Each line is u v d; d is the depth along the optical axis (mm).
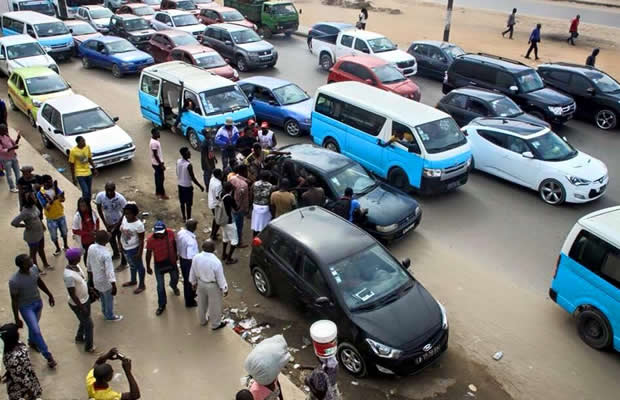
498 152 14102
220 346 8125
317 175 11719
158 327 8492
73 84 22688
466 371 8109
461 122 16906
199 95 15586
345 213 10578
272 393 5840
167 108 16875
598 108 18234
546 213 12898
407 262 8945
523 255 11141
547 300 9781
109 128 15195
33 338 7359
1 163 13156
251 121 14062
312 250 8633
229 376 7539
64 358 7773
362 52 23203
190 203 12031
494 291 10000
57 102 15727
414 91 19188
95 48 24375
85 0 33906
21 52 21688
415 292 8461
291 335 8750
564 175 12883
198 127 15656
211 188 10383
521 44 31078
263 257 9430
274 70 24422
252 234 11766
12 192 12672
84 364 7668
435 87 22719
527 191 14039
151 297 9250
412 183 13336
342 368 8141
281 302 9594
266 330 8859
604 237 8242
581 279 8594
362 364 7754
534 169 13430
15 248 10453
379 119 13758
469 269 10648
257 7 30438
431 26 36625
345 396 7582
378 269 8641
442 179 13000
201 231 11977
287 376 7863
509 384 7875
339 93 14852
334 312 8062
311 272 8562
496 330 8992
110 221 9781
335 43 24547
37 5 31094
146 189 13883
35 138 17078
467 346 8625
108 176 14586
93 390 5508
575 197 12883
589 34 33750
